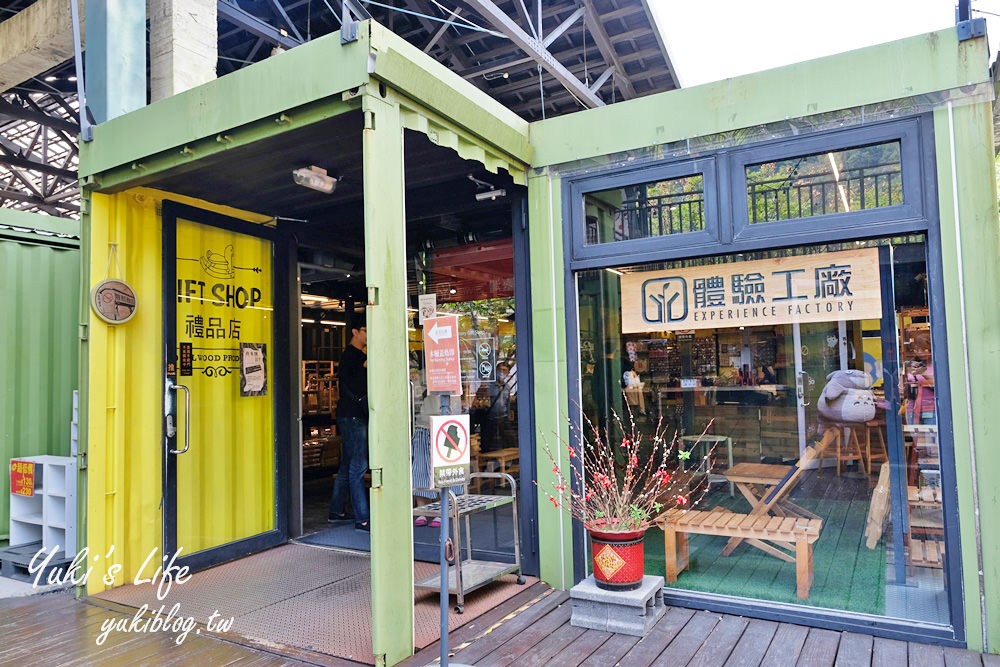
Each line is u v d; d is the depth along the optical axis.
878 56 3.17
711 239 3.53
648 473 3.73
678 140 3.61
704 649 3.00
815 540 3.36
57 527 4.43
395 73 2.99
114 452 4.08
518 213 4.13
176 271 4.38
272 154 3.77
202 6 5.18
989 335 2.94
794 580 3.40
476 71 8.45
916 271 3.14
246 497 4.75
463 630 3.28
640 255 3.72
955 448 2.98
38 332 5.23
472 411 4.54
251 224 4.85
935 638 2.99
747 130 3.45
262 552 4.77
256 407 4.87
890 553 3.18
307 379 9.02
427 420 4.71
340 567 4.41
